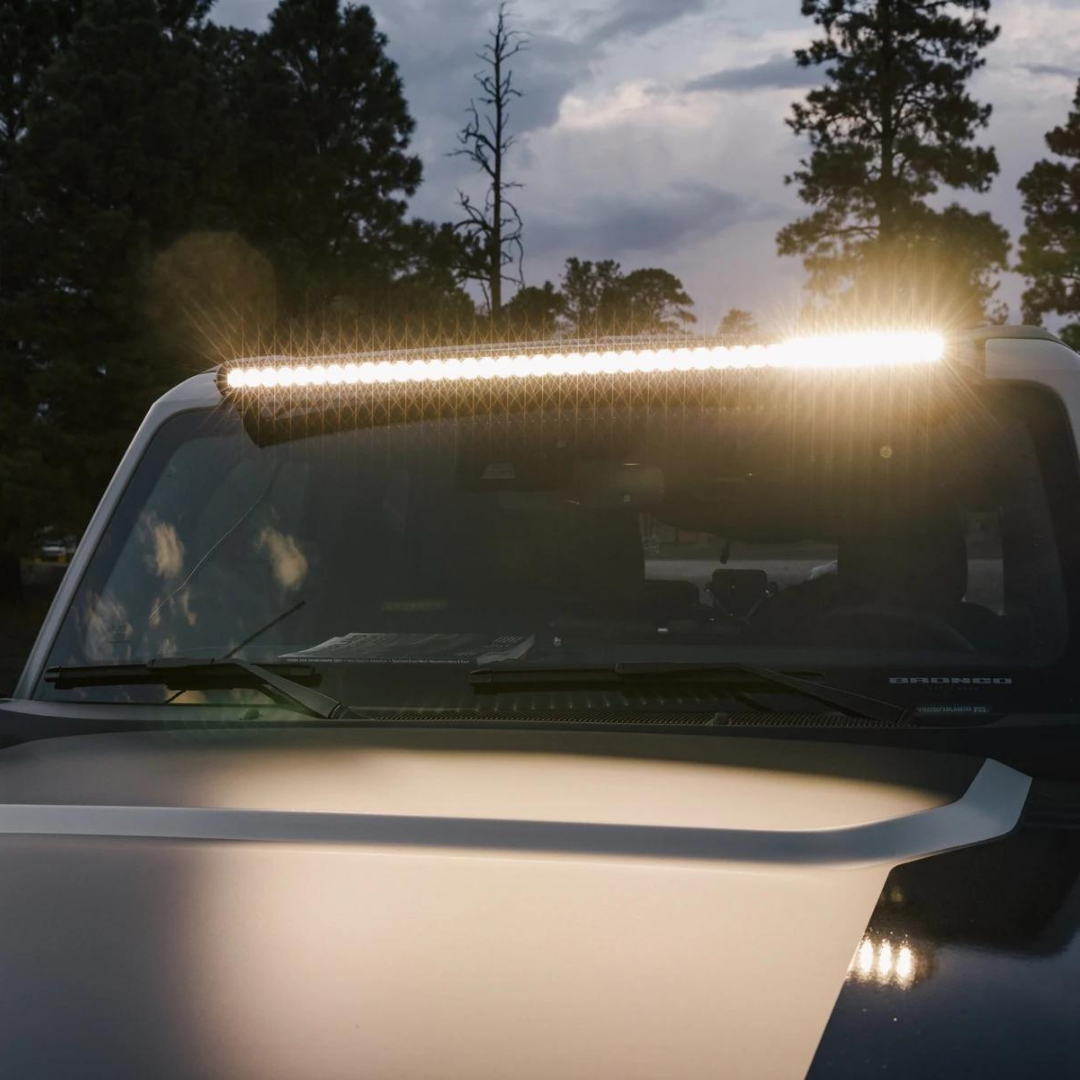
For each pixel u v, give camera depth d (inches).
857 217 2300.7
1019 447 82.0
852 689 77.9
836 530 85.8
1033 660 77.9
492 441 90.8
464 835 49.1
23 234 1257.4
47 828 50.9
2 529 1299.2
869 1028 39.2
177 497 91.5
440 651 81.9
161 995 39.8
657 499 88.1
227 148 1403.8
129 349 1270.9
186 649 86.1
